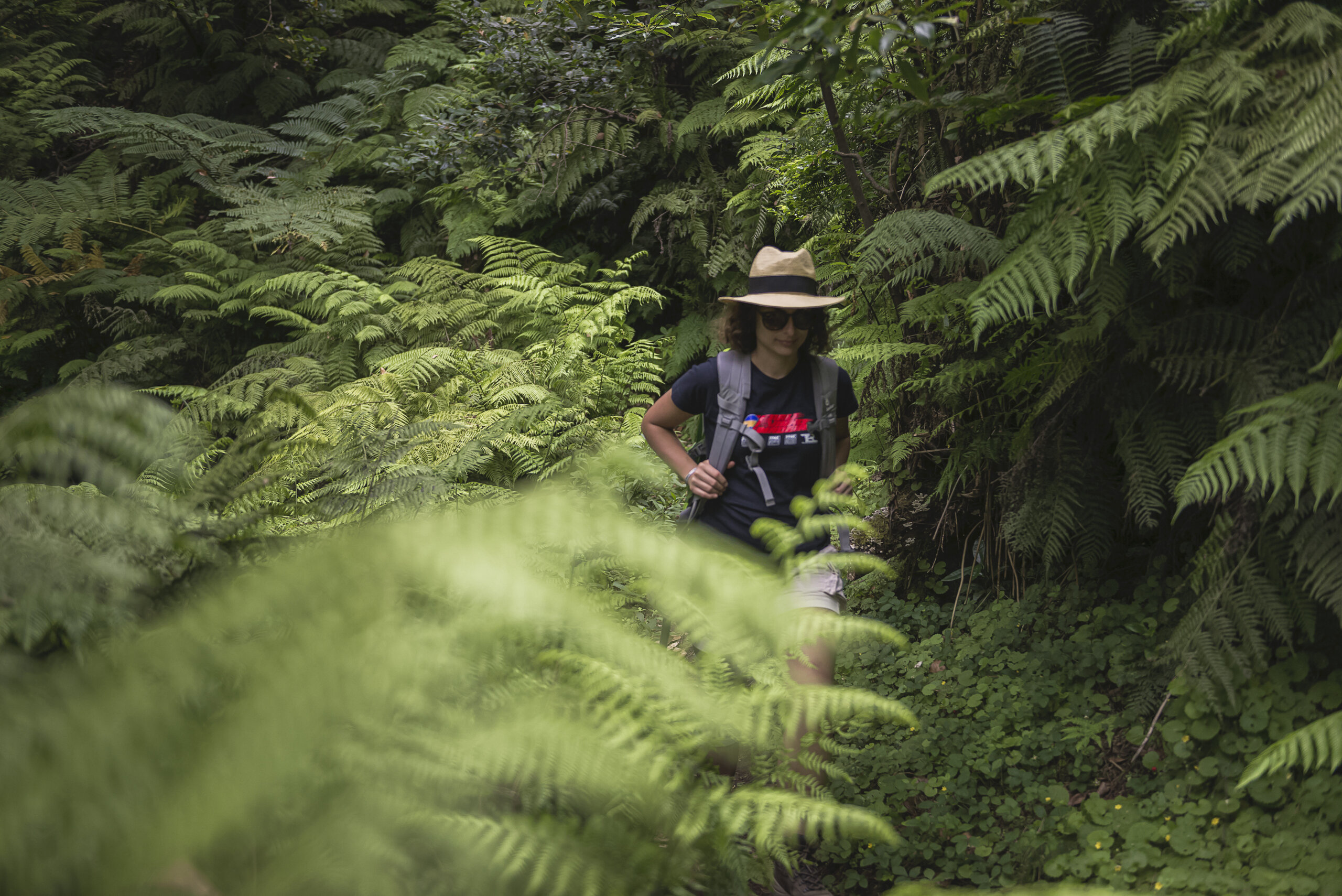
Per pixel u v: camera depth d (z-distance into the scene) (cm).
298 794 85
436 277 641
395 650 86
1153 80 231
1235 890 210
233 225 656
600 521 104
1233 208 219
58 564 109
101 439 111
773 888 198
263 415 163
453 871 98
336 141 764
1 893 68
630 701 125
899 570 361
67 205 738
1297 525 220
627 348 608
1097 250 204
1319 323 219
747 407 251
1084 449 285
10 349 654
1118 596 296
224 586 119
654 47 620
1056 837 245
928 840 252
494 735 102
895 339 343
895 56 283
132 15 900
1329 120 178
